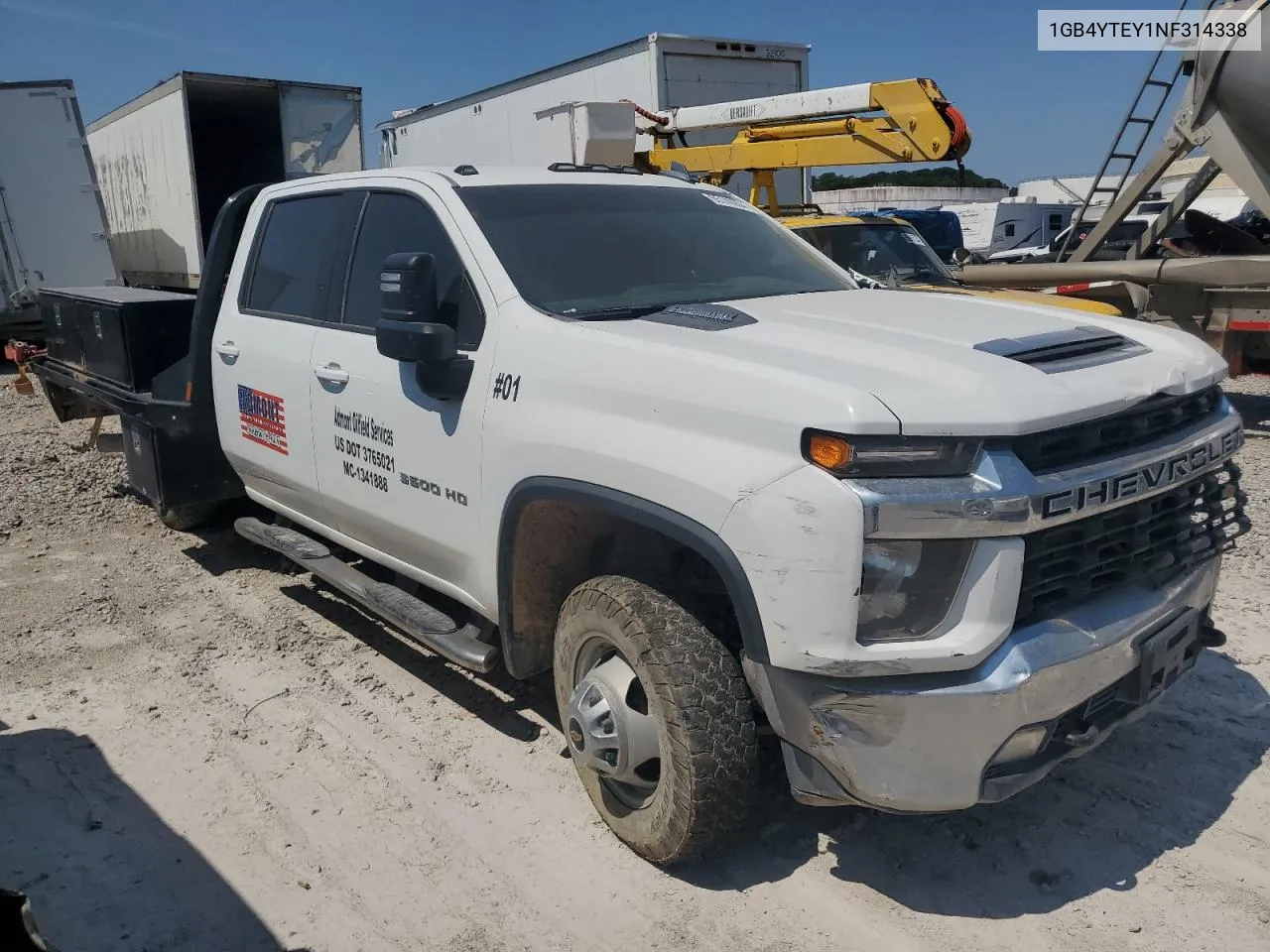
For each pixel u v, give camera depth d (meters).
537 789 3.68
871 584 2.60
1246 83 8.97
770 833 3.39
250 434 5.04
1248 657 4.47
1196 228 10.95
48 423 10.76
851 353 2.91
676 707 2.94
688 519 2.84
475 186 3.97
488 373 3.52
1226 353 9.81
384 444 4.04
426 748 3.96
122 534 6.73
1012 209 29.80
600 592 3.17
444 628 3.90
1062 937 2.89
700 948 2.90
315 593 5.59
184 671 4.64
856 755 2.70
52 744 4.02
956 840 3.34
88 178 16.09
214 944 2.95
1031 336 3.12
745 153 10.77
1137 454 2.88
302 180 4.91
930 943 2.88
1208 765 3.69
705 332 3.19
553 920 3.02
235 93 15.49
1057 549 2.74
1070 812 3.46
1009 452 2.62
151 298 6.54
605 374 3.11
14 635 5.06
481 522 3.59
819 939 2.92
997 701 2.60
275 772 3.81
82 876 3.24
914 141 9.53
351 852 3.35
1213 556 3.29
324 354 4.37
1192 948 2.82
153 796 3.66
